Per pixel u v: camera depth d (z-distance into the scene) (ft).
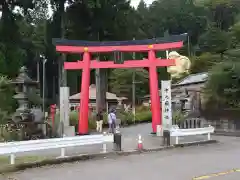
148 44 72.90
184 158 43.11
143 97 197.67
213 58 136.36
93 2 107.76
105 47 73.72
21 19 129.29
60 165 38.11
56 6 120.26
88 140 42.78
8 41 124.26
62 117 65.62
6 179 31.12
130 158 43.29
